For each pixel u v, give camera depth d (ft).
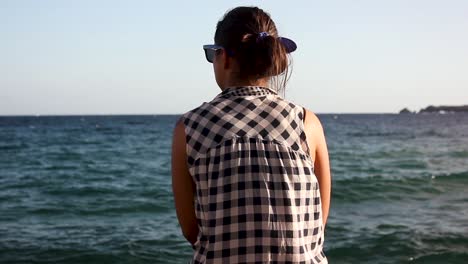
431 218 31.99
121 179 56.85
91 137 154.20
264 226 5.40
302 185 5.58
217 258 5.41
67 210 36.86
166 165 73.51
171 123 332.19
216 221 5.44
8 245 26.50
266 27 5.89
